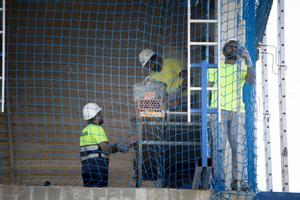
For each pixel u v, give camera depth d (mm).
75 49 40969
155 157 33656
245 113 30844
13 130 39719
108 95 40344
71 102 40438
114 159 38750
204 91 30344
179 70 35938
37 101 40281
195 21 31016
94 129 33375
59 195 29078
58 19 41125
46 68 40750
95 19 41094
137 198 29078
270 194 29359
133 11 40969
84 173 33125
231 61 31500
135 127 35000
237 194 29188
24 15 41000
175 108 34594
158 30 40281
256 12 36094
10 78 40438
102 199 29078
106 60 40812
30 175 39031
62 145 39688
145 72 40375
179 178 34062
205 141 30062
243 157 30812
